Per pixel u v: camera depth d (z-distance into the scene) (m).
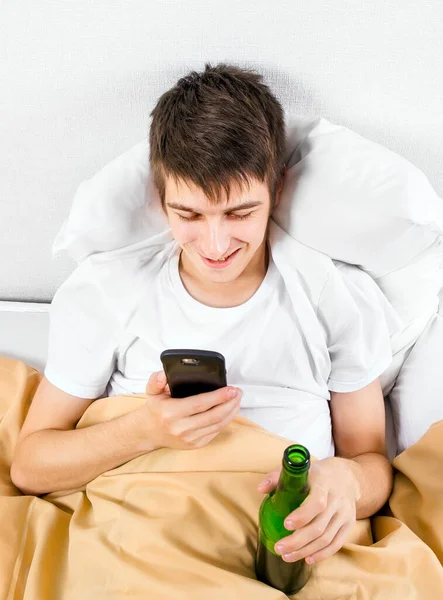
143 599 0.70
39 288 1.26
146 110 0.94
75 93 0.93
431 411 0.95
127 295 0.85
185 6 0.82
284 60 0.87
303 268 0.82
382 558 0.74
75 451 0.83
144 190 0.80
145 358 0.88
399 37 0.83
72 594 0.74
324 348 0.86
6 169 1.05
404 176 0.74
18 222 1.14
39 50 0.89
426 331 1.01
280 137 0.75
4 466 0.95
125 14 0.84
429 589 0.73
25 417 1.02
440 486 0.83
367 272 0.89
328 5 0.80
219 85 0.70
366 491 0.81
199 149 0.67
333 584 0.72
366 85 0.88
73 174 1.05
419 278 0.91
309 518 0.64
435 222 0.76
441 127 0.93
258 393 0.86
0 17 0.85
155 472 0.78
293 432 0.86
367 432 0.90
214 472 0.77
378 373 0.88
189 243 0.74
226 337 0.84
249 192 0.69
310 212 0.77
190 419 0.72
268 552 0.68
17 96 0.94
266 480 0.68
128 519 0.76
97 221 0.79
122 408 0.86
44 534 0.80
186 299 0.84
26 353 1.15
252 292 0.84
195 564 0.71
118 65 0.89
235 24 0.84
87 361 0.89
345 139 0.76
